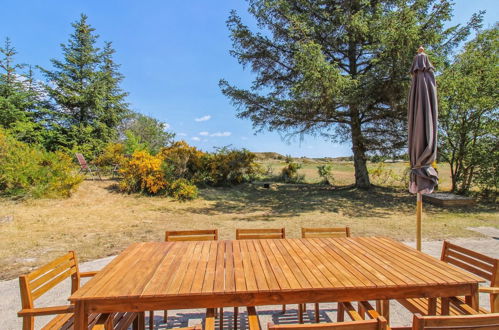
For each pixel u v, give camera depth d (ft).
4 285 11.60
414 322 4.41
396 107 29.17
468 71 31.78
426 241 17.99
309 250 8.27
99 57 69.82
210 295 5.46
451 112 32.07
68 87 63.87
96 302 5.30
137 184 34.35
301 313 8.65
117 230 20.62
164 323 8.96
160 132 72.74
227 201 33.94
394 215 26.63
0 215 22.81
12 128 51.34
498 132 30.73
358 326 4.33
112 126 70.44
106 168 40.42
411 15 25.77
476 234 19.62
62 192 29.04
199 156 41.01
